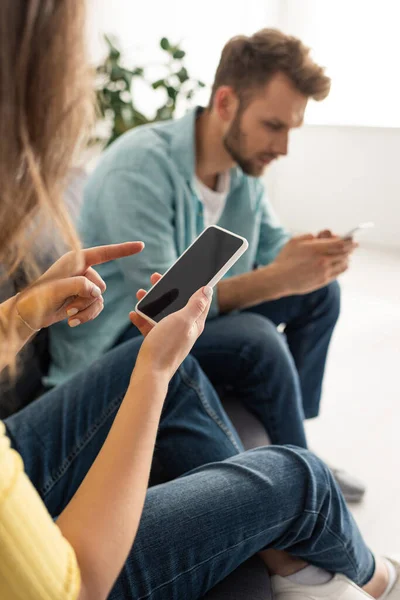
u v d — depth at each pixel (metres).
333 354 2.18
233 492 0.78
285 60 1.32
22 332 0.71
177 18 3.00
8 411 1.22
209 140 1.45
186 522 0.75
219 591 0.80
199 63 3.15
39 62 0.43
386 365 2.10
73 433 0.95
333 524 0.85
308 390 1.64
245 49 1.36
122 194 1.34
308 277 1.35
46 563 0.48
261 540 0.79
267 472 0.82
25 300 0.70
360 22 3.06
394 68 3.08
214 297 1.36
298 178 3.46
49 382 1.37
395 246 3.35
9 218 0.46
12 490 0.46
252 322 1.32
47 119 0.44
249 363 1.26
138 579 0.71
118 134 2.51
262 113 1.37
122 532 0.54
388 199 3.29
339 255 1.37
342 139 3.28
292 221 3.57
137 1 2.73
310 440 1.70
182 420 1.02
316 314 1.54
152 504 0.76
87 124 0.49
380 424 1.77
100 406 0.96
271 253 1.72
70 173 0.50
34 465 0.92
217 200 1.57
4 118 0.42
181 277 0.90
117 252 0.80
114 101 2.49
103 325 1.38
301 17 3.16
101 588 0.52
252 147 1.42
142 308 0.88
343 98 3.21
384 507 1.45
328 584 0.89
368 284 2.83
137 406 0.59
